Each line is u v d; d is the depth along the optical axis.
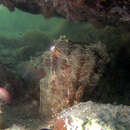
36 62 0.70
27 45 1.36
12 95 0.57
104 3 0.56
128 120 0.35
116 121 0.34
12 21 2.95
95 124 0.34
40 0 1.03
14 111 0.51
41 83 0.53
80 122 0.35
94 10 0.64
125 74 0.67
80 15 0.80
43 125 0.45
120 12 0.56
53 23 2.52
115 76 0.62
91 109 0.38
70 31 1.48
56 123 0.38
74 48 0.49
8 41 1.51
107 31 1.00
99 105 0.40
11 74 0.62
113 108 0.38
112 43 0.87
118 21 0.67
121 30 0.85
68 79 0.47
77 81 0.47
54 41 0.51
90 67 0.48
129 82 0.62
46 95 0.50
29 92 0.60
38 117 0.50
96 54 0.50
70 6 0.78
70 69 0.47
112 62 0.70
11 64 0.85
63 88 0.48
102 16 0.67
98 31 1.09
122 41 0.84
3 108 0.51
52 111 0.49
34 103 0.56
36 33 1.54
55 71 0.49
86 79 0.48
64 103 0.48
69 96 0.48
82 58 0.48
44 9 1.06
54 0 0.90
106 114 0.36
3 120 0.44
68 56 0.48
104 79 0.53
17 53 1.16
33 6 1.13
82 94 0.48
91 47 0.51
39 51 1.16
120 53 0.78
